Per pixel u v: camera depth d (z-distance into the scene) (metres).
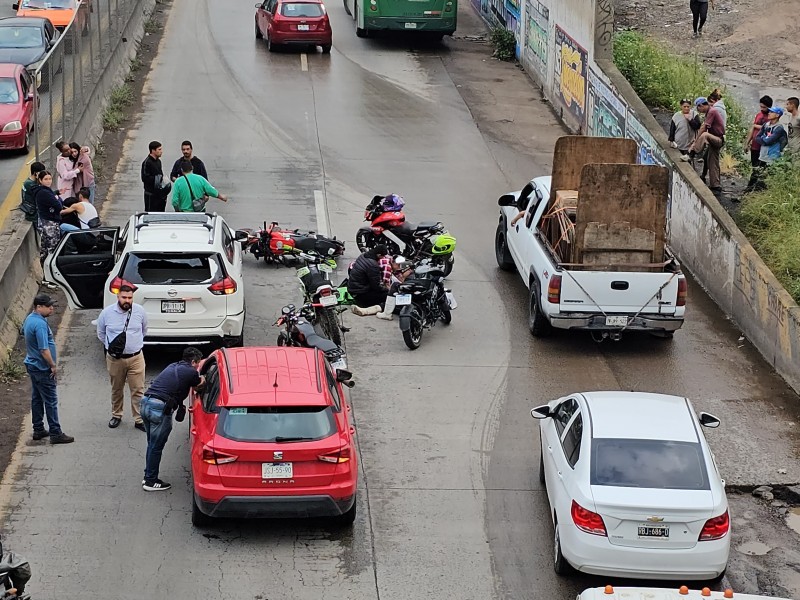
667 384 15.30
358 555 11.05
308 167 23.55
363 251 18.78
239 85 29.09
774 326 16.03
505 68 32.38
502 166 24.30
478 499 12.26
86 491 11.95
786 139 19.86
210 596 10.23
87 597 10.12
